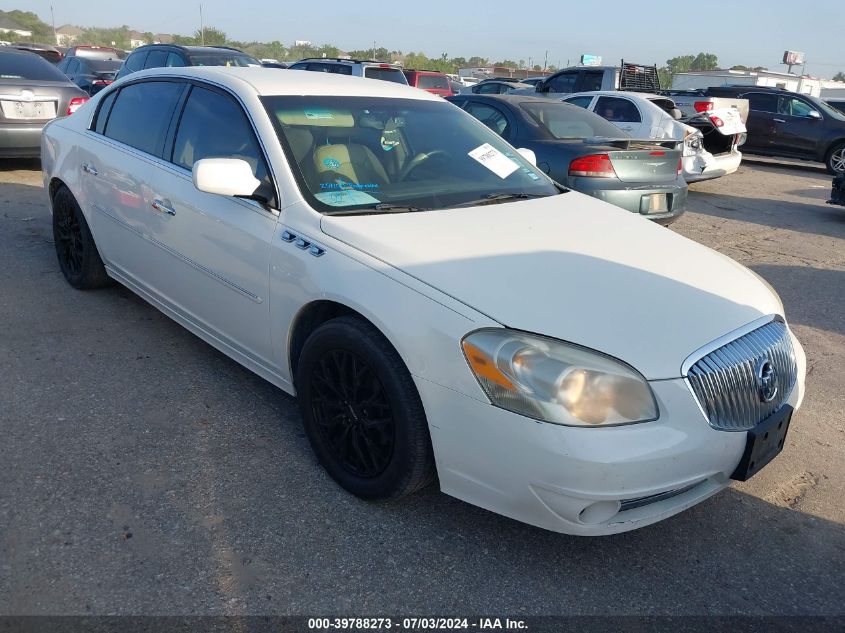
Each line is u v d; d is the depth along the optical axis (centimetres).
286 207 311
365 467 283
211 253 344
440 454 252
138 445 319
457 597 243
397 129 371
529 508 238
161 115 404
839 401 407
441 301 250
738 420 253
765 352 267
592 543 274
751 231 877
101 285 497
